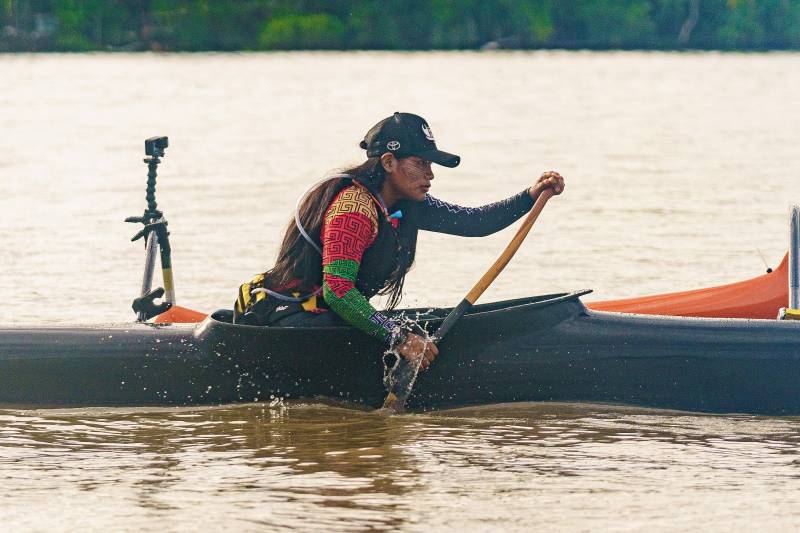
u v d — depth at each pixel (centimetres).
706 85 11044
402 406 1206
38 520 913
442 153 1155
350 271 1152
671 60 18350
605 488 983
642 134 5531
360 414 1210
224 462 1055
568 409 1225
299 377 1227
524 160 4250
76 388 1262
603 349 1227
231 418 1201
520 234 1222
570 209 2869
